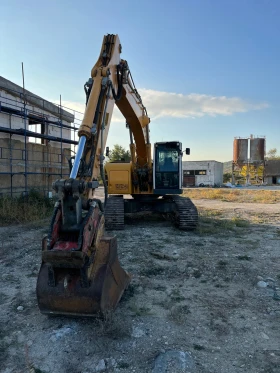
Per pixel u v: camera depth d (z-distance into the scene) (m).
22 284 5.21
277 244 7.59
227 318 4.05
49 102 16.78
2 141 12.43
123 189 10.01
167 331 3.72
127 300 4.53
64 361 3.19
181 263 6.14
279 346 3.44
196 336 3.63
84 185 3.67
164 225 10.16
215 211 13.56
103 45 5.77
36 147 14.52
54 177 15.86
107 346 3.41
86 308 3.68
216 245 7.48
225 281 5.30
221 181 46.41
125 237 8.30
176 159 9.69
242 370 3.03
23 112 13.36
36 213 11.45
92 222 3.72
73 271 3.73
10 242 7.85
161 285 5.11
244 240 7.97
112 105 5.62
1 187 12.41
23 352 3.35
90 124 4.56
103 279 3.75
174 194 10.19
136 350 3.35
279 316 4.09
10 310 4.29
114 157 44.91
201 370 3.02
